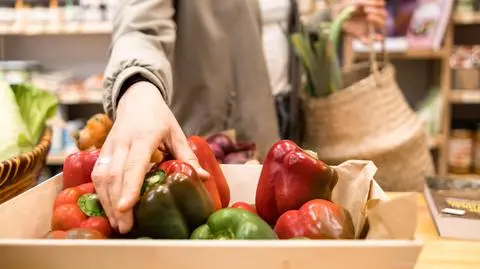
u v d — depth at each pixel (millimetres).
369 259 449
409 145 1429
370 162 652
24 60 3025
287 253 446
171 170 583
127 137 603
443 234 813
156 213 538
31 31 2531
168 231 543
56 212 591
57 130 2586
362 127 1432
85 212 591
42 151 891
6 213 576
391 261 449
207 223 556
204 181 614
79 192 624
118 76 758
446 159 2678
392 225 496
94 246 453
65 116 2820
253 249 446
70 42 3029
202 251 449
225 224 542
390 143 1404
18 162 778
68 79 2762
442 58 2605
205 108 1342
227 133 1125
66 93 2629
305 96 1560
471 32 2928
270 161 639
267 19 1759
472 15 2545
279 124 1597
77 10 2537
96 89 2660
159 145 639
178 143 644
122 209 522
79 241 456
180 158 630
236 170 769
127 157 578
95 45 3035
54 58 3045
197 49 1306
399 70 2994
